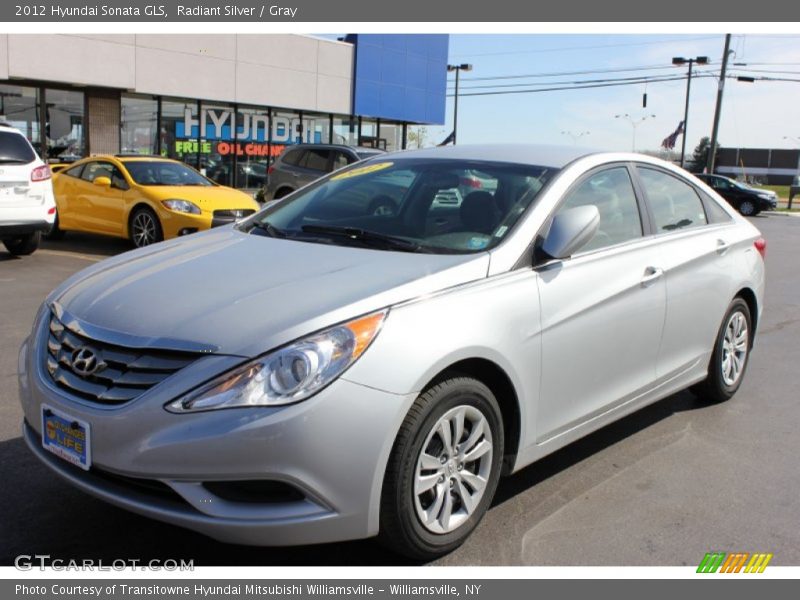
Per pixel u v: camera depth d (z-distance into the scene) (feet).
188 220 35.60
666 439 15.43
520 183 12.82
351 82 84.79
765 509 12.44
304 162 55.21
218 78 73.51
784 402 18.11
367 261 11.08
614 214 13.70
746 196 102.73
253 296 9.91
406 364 9.43
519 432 11.29
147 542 10.75
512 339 10.84
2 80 61.93
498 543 11.05
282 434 8.66
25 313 23.98
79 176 40.57
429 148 15.64
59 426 9.73
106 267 12.11
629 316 13.17
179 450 8.70
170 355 9.21
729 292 16.37
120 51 66.28
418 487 9.84
